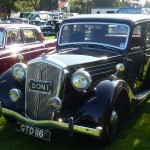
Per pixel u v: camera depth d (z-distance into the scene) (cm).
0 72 699
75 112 410
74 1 6400
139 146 453
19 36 783
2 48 726
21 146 450
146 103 646
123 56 520
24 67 448
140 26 562
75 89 415
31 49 798
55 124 401
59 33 584
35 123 420
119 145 454
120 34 532
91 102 405
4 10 3338
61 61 430
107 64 486
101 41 541
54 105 406
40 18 3428
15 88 455
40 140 469
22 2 3584
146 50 604
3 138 475
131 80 561
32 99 432
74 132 411
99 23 546
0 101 454
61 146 451
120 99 452
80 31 562
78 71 399
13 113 437
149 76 636
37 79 424
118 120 457
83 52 516
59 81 409
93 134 384
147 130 511
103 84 424
